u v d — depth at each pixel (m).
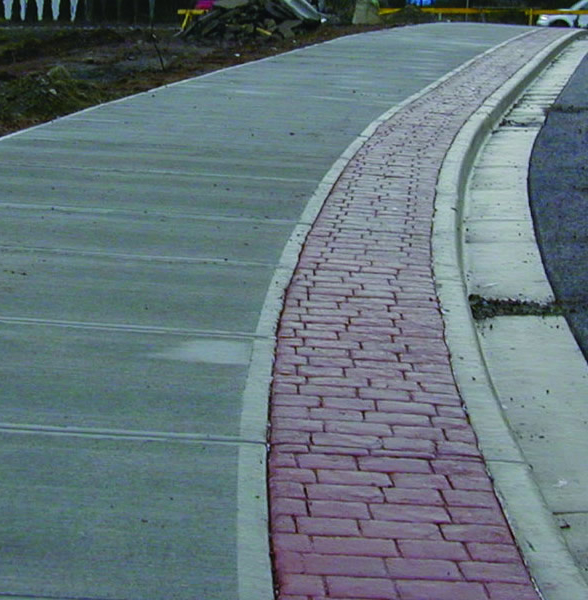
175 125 13.35
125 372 6.22
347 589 4.32
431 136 13.02
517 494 5.11
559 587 4.45
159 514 4.80
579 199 11.03
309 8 30.09
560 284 8.55
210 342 6.69
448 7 46.47
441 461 5.37
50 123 13.28
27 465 5.16
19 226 8.80
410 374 6.35
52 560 4.43
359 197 10.12
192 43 27.73
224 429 5.60
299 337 6.82
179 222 9.12
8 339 6.57
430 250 8.64
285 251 8.48
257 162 11.39
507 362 7.09
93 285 7.55
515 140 14.09
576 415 6.37
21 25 37.59
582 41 28.72
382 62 20.72
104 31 30.17
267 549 4.57
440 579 4.41
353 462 5.32
